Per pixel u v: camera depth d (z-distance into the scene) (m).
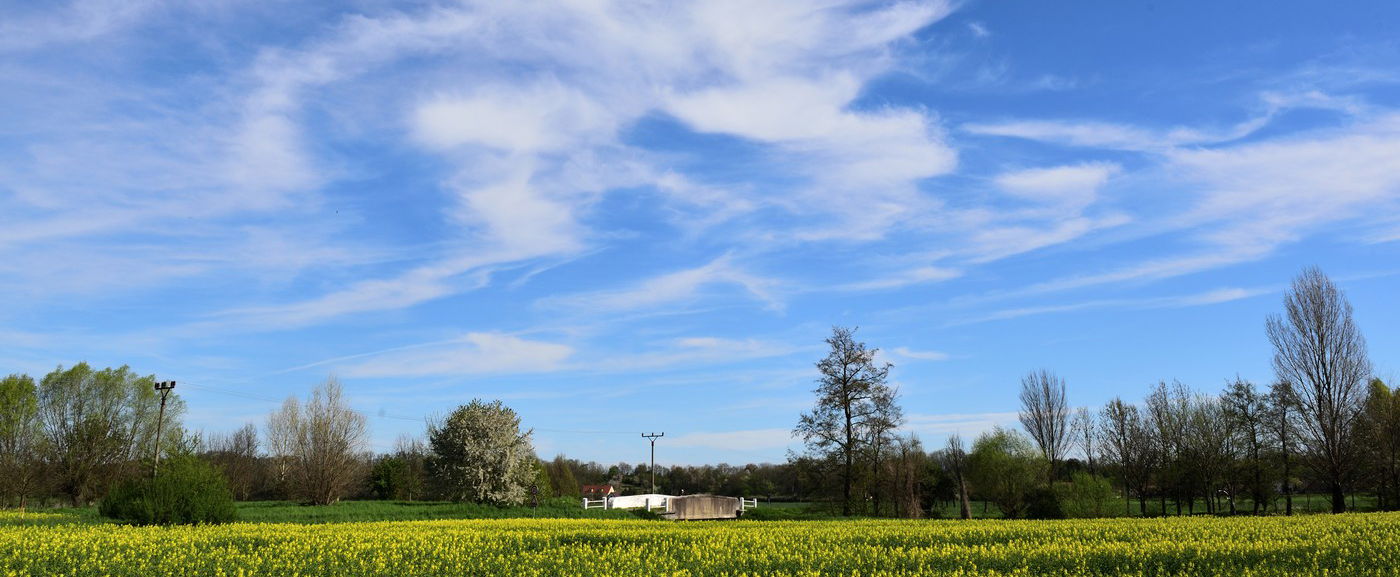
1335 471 45.62
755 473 108.69
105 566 16.89
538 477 60.22
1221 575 16.62
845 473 50.19
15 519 29.91
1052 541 21.70
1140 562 17.70
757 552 19.62
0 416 55.69
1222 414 54.03
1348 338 46.44
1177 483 53.06
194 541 21.12
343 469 58.59
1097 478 47.41
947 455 60.03
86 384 60.06
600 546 21.66
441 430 53.69
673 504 54.12
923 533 23.88
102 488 57.97
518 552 20.58
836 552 19.33
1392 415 46.06
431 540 22.12
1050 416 65.19
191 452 53.81
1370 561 17.56
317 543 20.77
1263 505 54.16
